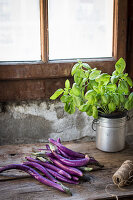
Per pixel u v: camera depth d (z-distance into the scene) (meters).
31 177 1.04
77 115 1.33
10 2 1.22
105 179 1.02
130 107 1.12
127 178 0.98
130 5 1.27
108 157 1.15
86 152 1.19
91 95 1.07
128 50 1.31
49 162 1.08
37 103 1.29
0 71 1.21
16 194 0.95
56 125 1.32
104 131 1.16
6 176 1.04
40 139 1.32
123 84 1.08
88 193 0.96
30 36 1.25
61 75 1.26
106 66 1.28
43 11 1.19
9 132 1.29
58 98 1.30
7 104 1.26
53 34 1.26
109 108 1.09
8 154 1.17
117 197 0.94
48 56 1.25
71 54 1.30
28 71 1.23
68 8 1.26
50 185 0.98
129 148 1.22
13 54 1.26
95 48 1.32
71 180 1.01
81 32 1.29
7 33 1.24
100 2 1.28
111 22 1.29
